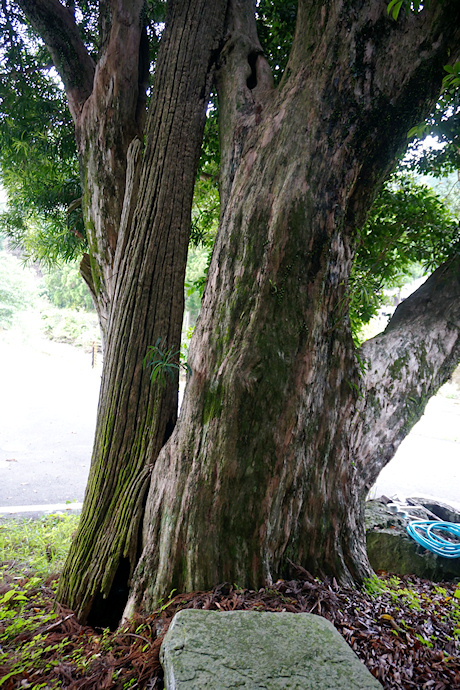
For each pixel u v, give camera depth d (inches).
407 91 96.3
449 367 127.2
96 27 186.1
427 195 164.4
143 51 135.8
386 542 129.3
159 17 166.9
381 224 151.9
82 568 101.0
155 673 67.7
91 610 97.8
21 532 158.6
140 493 101.4
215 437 90.7
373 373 115.3
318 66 97.3
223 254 101.2
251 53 120.6
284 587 89.4
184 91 115.0
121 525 100.3
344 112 95.0
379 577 115.7
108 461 106.1
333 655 64.1
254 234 96.1
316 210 94.6
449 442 395.5
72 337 917.2
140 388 106.7
